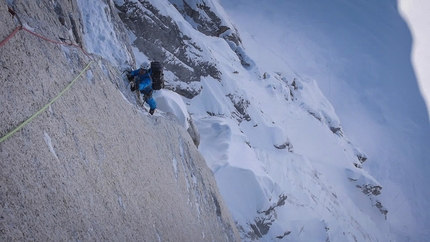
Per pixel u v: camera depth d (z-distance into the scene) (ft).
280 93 138.31
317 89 174.29
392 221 170.40
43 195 9.20
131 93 25.32
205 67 87.04
